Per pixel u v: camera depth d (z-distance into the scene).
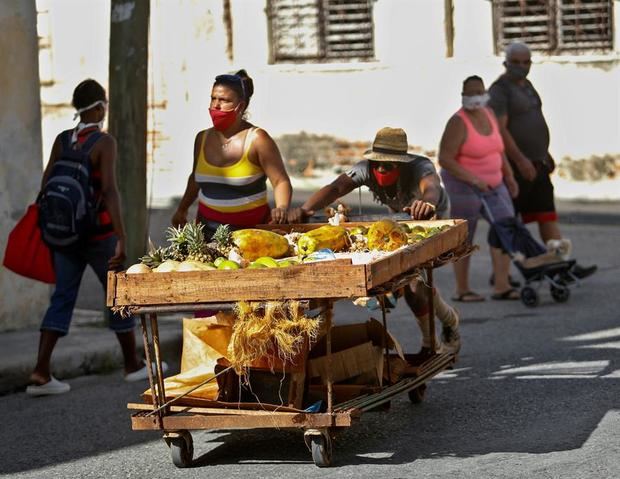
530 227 18.83
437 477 6.94
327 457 7.18
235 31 22.30
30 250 9.70
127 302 6.90
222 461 7.50
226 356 7.29
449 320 9.09
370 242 7.84
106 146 9.52
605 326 11.51
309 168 22.25
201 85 22.53
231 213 8.85
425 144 21.80
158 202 22.12
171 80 22.62
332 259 7.21
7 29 11.55
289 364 7.23
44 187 9.64
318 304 6.85
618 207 19.91
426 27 21.59
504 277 13.41
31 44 11.77
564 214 19.17
